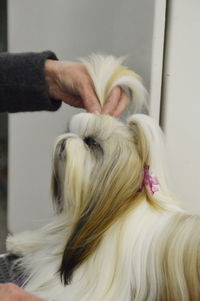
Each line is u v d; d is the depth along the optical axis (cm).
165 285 77
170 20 104
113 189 82
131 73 99
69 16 138
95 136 85
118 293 81
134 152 83
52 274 93
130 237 82
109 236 84
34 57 106
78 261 87
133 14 108
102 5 121
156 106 107
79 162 82
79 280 86
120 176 81
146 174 84
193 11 105
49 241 102
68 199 86
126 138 84
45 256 99
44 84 104
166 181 88
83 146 84
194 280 75
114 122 87
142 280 79
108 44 121
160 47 104
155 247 79
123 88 98
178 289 76
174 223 81
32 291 92
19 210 192
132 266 81
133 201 84
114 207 82
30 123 171
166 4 104
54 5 146
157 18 101
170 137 111
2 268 106
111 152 82
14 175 192
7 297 72
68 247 88
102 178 82
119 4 114
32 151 173
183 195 117
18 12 170
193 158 116
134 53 110
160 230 81
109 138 84
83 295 84
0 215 266
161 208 84
